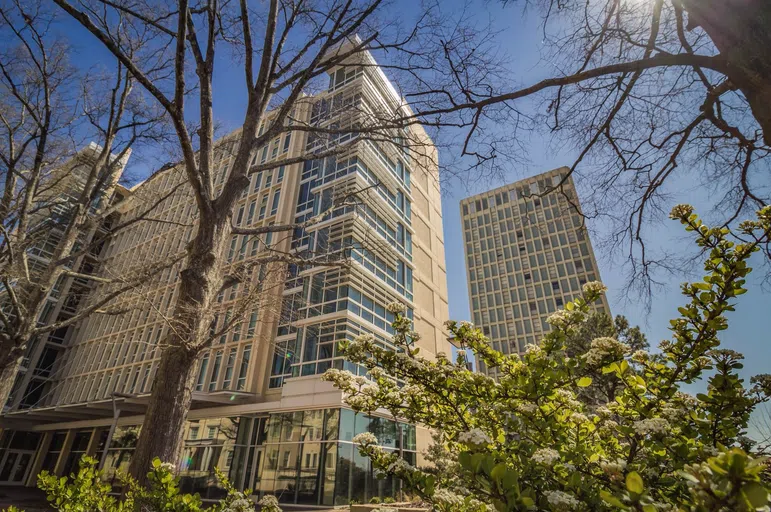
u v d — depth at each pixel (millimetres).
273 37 7895
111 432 22844
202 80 7285
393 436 20188
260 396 21547
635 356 3438
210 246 6469
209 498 19266
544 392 3008
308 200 27125
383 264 25656
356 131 7840
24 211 11469
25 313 10281
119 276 10727
